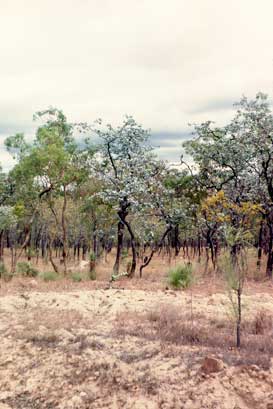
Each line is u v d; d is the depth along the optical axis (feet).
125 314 27.04
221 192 52.54
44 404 15.26
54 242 130.62
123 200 52.90
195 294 35.94
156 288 40.68
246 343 19.70
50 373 17.61
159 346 19.57
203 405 14.08
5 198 79.51
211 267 61.98
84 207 81.05
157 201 57.11
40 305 30.53
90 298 33.24
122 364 17.74
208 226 58.08
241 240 22.90
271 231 55.11
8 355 19.70
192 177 64.85
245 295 35.91
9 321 25.59
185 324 23.65
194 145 60.44
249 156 54.19
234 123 54.80
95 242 90.58
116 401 14.93
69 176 62.49
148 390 15.37
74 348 20.04
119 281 47.88
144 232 62.23
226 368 16.11
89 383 16.46
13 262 62.39
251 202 53.16
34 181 66.74
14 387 16.65
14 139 61.77
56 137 60.44
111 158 55.57
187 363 17.13
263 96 51.34
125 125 55.47
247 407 13.85
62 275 52.90
